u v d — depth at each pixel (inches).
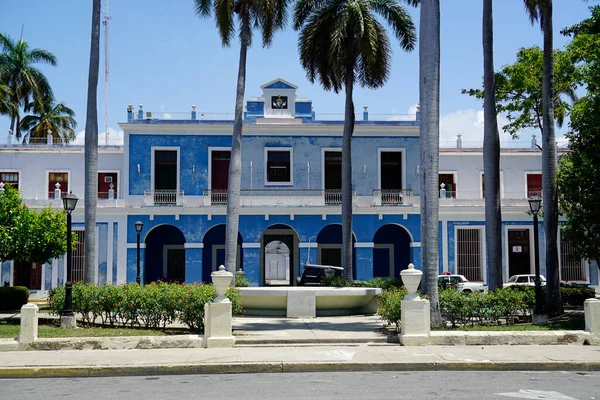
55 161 1282.0
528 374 415.8
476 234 1231.5
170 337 506.3
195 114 1232.8
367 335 557.6
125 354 474.0
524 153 1331.2
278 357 457.4
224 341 507.2
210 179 1211.2
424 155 605.6
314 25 964.6
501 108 1110.4
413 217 1206.3
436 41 613.3
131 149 1205.1
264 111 1264.8
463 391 350.0
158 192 1185.4
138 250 1029.2
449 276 1141.7
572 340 518.3
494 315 599.8
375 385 371.2
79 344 499.2
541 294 664.4
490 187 758.5
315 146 1235.2
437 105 610.5
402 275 527.2
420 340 514.3
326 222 1198.9
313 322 678.5
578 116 736.3
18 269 1186.0
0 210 721.0
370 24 930.1
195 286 606.2
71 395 349.4
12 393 358.0
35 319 502.9
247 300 752.3
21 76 1759.4
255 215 1193.4
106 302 613.0
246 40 896.3
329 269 978.1
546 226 722.8
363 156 1233.4
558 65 1039.6
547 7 731.4
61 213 765.9
